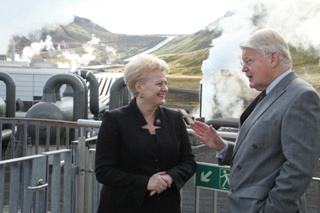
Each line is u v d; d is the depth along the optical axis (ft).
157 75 9.80
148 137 9.81
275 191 7.97
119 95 38.75
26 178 10.88
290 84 8.41
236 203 8.54
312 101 8.07
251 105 9.14
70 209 12.51
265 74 8.57
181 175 9.93
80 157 12.82
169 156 9.91
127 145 9.75
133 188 9.57
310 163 7.91
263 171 8.33
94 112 43.21
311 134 7.97
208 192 18.43
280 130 8.21
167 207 9.91
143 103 9.97
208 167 11.19
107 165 9.71
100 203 10.20
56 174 11.78
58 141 21.33
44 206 11.20
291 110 8.08
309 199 16.26
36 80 61.93
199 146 14.60
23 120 22.56
